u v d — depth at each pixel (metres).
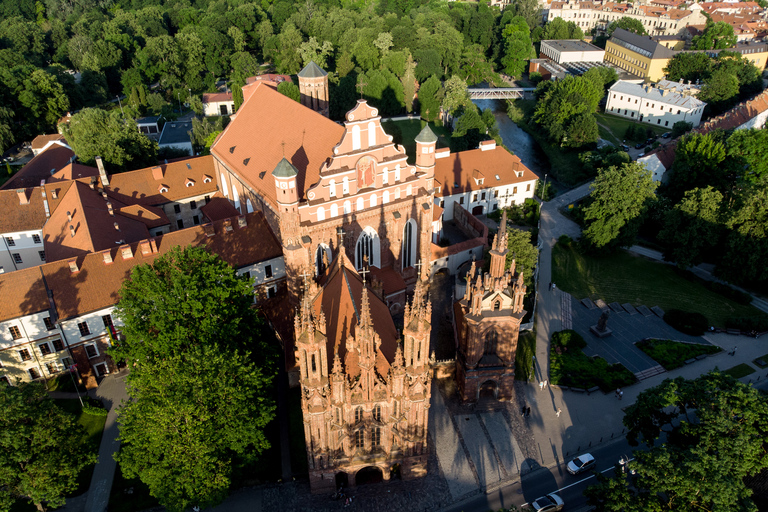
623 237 99.88
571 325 85.12
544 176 141.62
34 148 135.00
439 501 57.75
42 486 50.00
